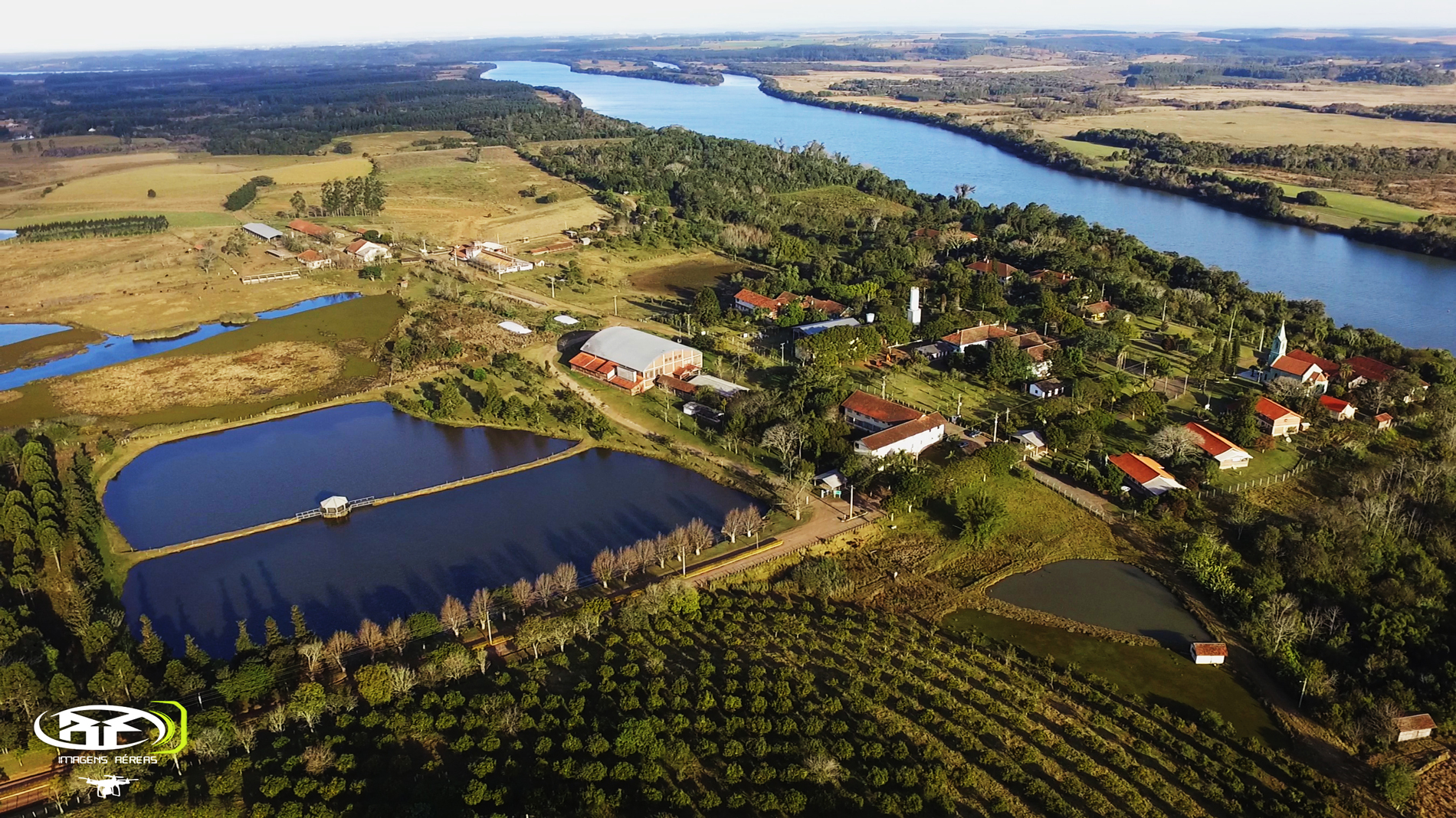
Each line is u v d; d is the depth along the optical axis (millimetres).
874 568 129000
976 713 98438
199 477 153625
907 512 141125
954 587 125500
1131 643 113625
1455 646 107812
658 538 126875
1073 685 104875
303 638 104250
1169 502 140375
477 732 93875
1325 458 156375
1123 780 89688
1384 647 107688
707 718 95625
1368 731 96875
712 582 122875
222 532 136875
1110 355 199625
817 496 146000
